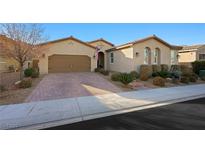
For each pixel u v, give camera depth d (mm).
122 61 23438
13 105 9109
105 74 21391
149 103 9758
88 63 24844
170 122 6688
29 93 11750
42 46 19875
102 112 8094
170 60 24516
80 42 24250
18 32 15539
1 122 6773
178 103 9961
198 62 25359
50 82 15766
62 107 8805
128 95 11867
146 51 22672
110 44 31297
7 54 15477
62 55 23188
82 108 8648
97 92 12578
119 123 6656
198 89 14781
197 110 8383
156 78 16719
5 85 13852
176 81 18078
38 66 21719
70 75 20484
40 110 8281
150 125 6402
